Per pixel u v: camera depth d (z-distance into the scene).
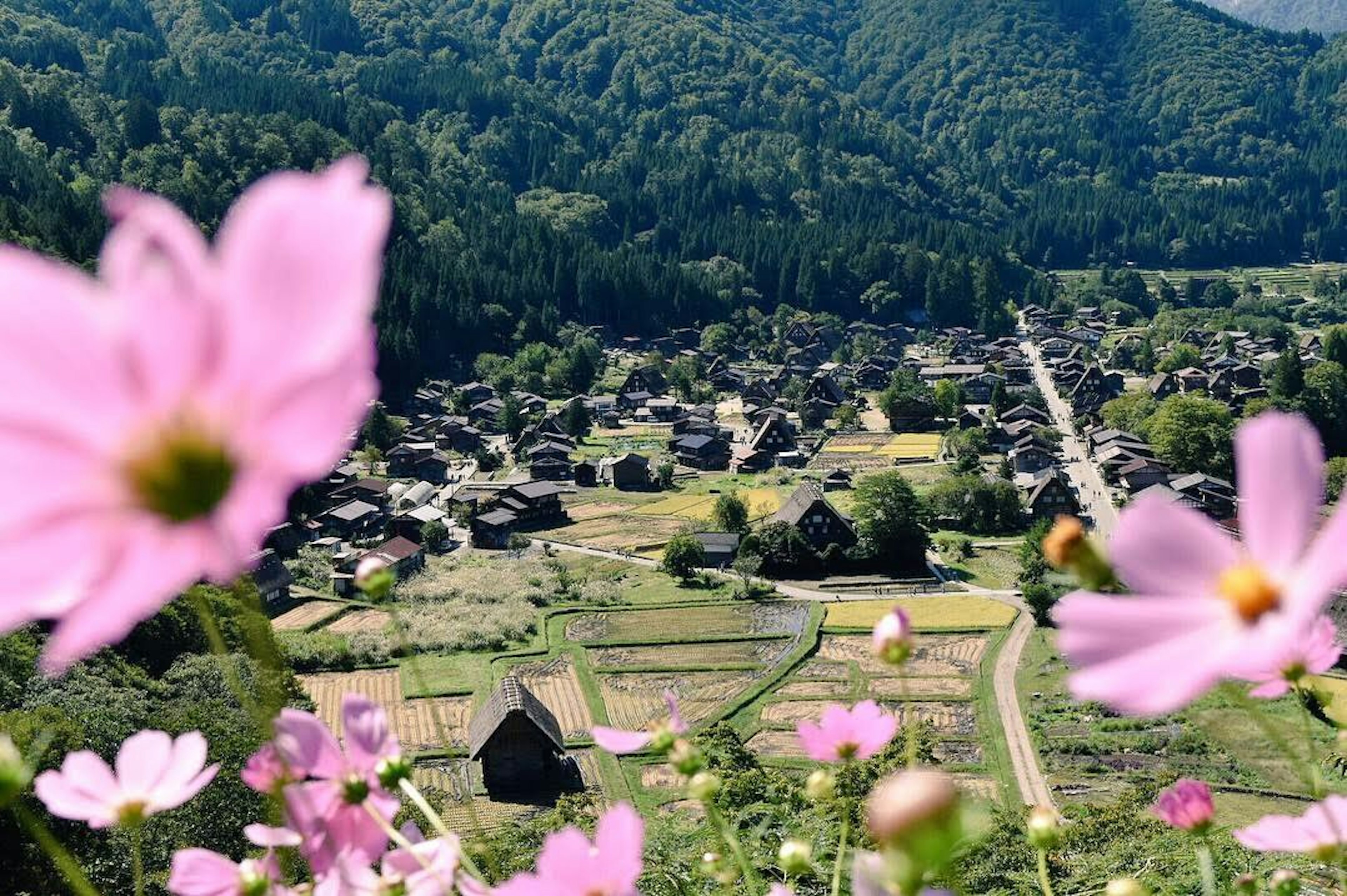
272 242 0.75
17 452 0.71
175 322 0.73
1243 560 0.88
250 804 12.35
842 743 1.89
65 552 0.72
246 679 14.38
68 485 0.72
